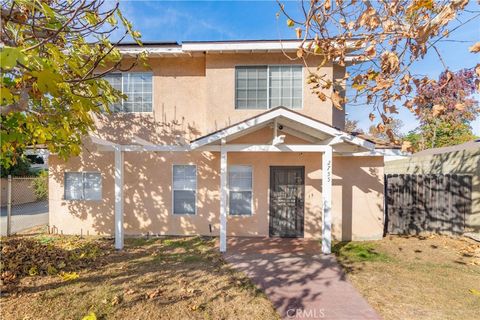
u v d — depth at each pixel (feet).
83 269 22.40
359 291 19.16
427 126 76.43
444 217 33.65
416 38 13.25
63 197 34.76
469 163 33.32
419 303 17.51
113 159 34.50
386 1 13.96
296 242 31.17
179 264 23.99
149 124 34.60
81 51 16.40
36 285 19.06
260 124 27.25
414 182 34.47
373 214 32.76
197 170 34.06
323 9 14.47
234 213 33.81
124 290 18.58
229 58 33.24
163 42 33.40
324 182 27.14
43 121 15.88
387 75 14.58
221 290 19.01
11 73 12.85
